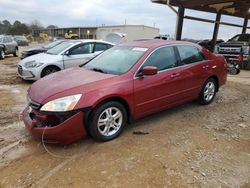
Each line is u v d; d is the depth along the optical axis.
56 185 3.04
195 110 5.70
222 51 13.81
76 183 3.07
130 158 3.60
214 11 14.64
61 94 3.71
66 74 4.54
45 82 4.28
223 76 6.30
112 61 4.83
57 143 3.75
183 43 5.39
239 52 13.12
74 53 9.09
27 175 3.23
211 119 5.17
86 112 3.74
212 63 5.89
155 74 4.43
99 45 9.69
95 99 3.79
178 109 5.74
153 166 3.42
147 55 4.61
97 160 3.55
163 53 4.89
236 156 3.74
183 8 12.52
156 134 4.41
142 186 3.02
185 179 3.16
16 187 3.01
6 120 5.04
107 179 3.14
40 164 3.47
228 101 6.52
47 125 3.68
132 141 4.12
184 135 4.38
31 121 3.85
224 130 4.64
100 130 3.98
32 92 4.07
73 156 3.66
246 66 13.44
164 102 4.87
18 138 4.24
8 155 3.71
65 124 3.61
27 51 12.45
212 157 3.69
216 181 3.14
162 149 3.88
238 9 14.73
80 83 3.97
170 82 4.85
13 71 11.74
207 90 5.99
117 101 4.15
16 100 6.47
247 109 5.88
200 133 4.48
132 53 4.80
